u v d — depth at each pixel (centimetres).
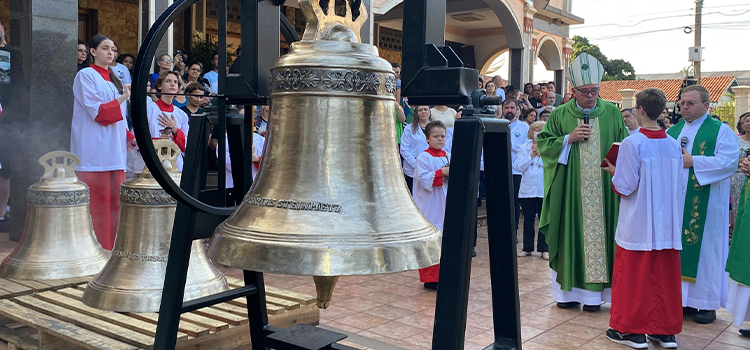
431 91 170
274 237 166
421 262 171
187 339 314
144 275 348
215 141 639
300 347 236
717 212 543
